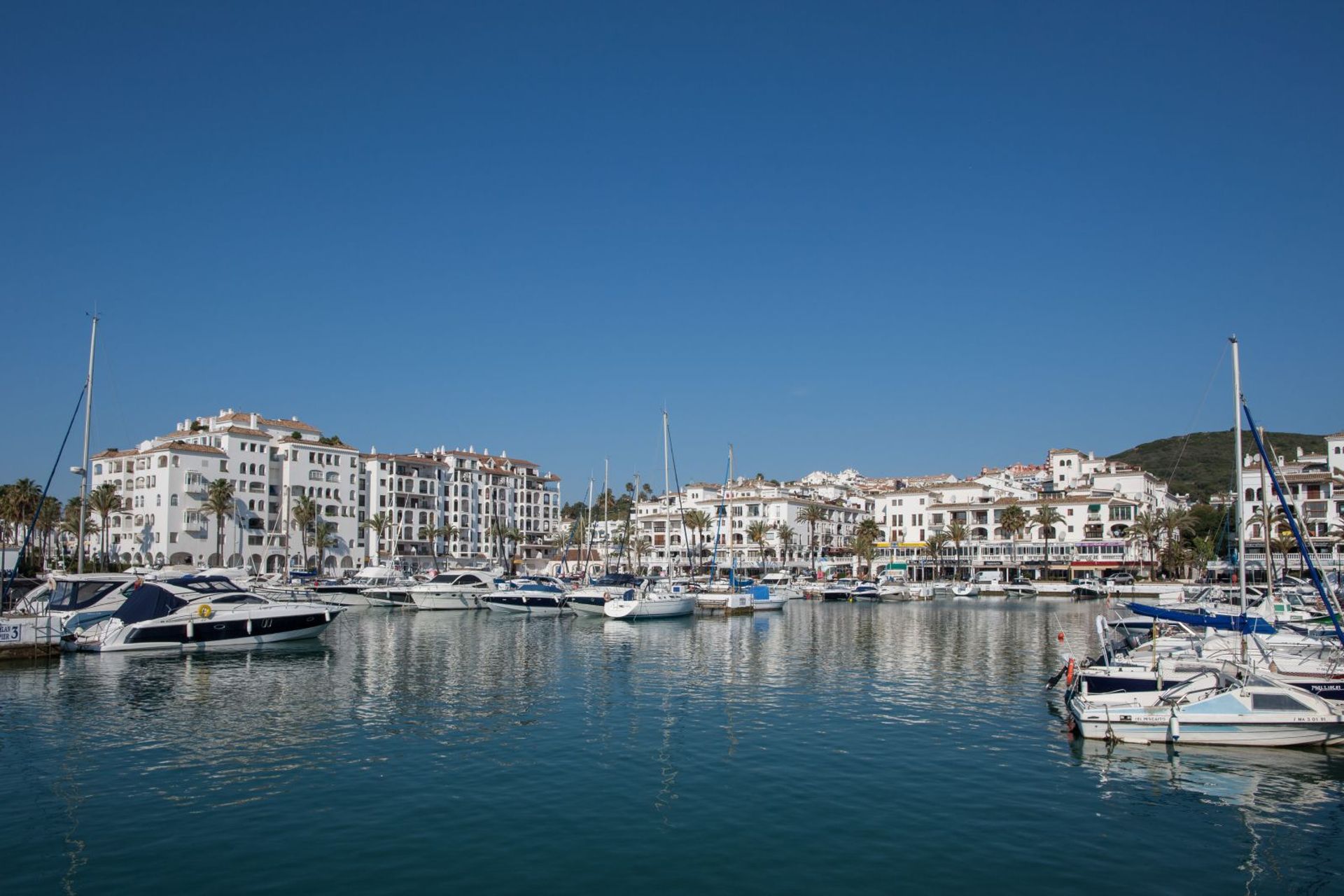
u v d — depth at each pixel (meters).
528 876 19.92
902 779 27.14
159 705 38.00
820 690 42.53
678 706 38.19
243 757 29.42
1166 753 30.09
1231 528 131.38
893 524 190.62
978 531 178.12
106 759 29.11
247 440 152.25
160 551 141.25
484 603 95.44
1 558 64.31
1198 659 36.47
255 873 20.02
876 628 79.88
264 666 49.94
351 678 45.47
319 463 161.62
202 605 56.56
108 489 134.12
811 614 100.81
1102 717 31.67
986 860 21.02
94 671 47.12
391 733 32.88
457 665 51.03
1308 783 26.89
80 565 63.94
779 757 29.69
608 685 43.94
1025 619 92.44
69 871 20.12
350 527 165.50
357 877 19.81
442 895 18.95
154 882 19.56
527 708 37.56
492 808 24.23
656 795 25.47
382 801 24.86
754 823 23.23
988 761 29.22
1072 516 167.00
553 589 98.12
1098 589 135.88
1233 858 21.34
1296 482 130.88
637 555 170.25
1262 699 30.56
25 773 27.50
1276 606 60.09
